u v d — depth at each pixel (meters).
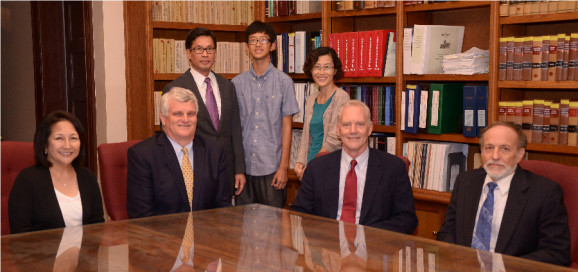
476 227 2.37
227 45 4.93
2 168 2.63
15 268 1.49
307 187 2.70
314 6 4.66
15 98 6.38
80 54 4.94
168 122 2.66
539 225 2.23
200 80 3.49
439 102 3.81
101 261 1.55
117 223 2.07
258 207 2.43
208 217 2.19
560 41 3.28
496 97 3.60
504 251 2.24
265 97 3.72
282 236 1.85
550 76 3.34
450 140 3.82
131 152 2.67
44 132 2.44
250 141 3.76
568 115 3.32
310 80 4.84
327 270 1.46
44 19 5.41
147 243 1.75
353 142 2.57
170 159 2.67
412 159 4.02
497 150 2.30
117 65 4.66
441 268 1.49
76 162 2.58
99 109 4.74
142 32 4.60
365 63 4.20
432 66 3.92
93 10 4.70
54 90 5.40
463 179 2.48
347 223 2.09
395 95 4.09
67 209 2.49
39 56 5.53
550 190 2.22
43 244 1.75
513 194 2.28
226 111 3.50
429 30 3.86
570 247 2.19
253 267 1.49
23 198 2.40
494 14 3.55
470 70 3.67
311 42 4.59
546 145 3.41
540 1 3.35
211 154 2.78
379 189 2.58
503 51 3.54
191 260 1.55
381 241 1.80
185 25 4.75
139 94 4.70
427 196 3.89
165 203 2.66
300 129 4.81
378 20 4.57
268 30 3.67
